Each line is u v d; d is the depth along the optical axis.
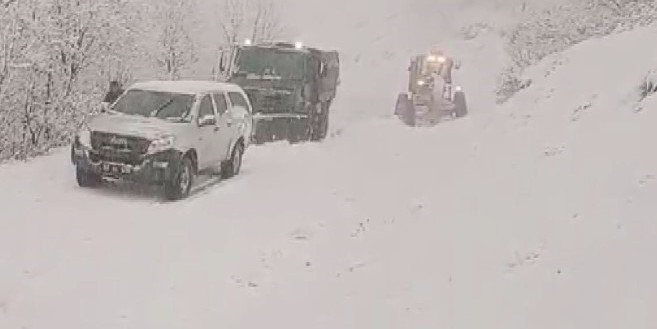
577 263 7.76
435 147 17.56
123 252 10.21
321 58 23.78
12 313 8.16
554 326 6.75
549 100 15.16
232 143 16.45
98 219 11.89
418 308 7.77
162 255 10.16
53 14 20.30
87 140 13.89
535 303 7.25
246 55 23.50
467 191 11.55
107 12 21.77
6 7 18.67
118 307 8.36
